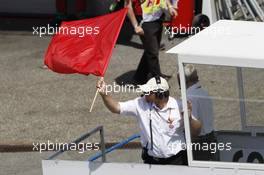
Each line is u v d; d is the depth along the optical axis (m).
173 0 36.38
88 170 21.22
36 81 39.34
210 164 20.62
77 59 21.45
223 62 19.47
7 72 41.16
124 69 40.47
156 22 35.53
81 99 36.31
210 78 20.00
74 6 50.69
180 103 21.27
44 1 52.72
